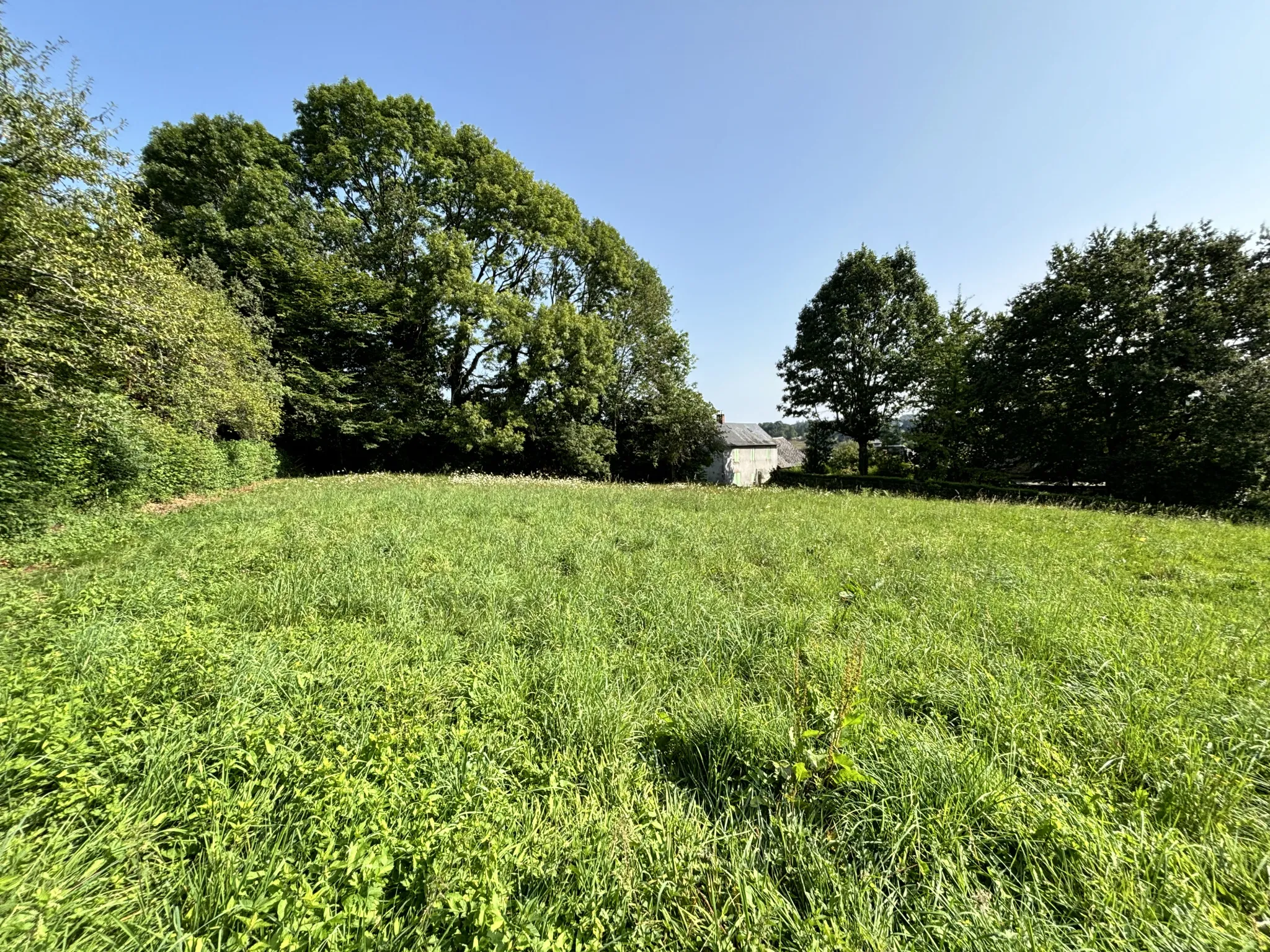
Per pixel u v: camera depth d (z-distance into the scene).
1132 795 2.10
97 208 8.12
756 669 3.32
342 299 21.33
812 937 1.50
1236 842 1.85
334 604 4.35
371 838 1.75
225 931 1.50
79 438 8.89
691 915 1.59
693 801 2.12
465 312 23.12
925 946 1.51
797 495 15.45
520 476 21.83
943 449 26.17
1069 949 1.48
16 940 1.37
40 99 7.55
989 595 4.57
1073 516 10.93
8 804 1.88
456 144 24.58
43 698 2.46
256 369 17.41
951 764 2.13
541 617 4.11
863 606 4.37
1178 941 1.48
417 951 1.42
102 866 1.67
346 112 22.36
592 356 25.56
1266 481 16.25
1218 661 3.25
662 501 11.77
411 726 2.54
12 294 7.55
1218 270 17.98
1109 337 18.86
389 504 10.16
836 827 1.95
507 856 1.71
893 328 27.92
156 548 6.29
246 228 19.66
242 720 2.50
